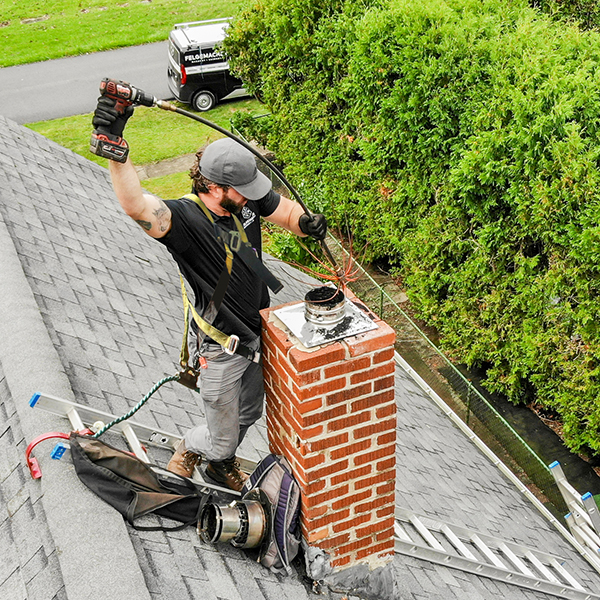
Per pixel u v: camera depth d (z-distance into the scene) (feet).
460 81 38.11
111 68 86.02
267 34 56.03
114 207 28.76
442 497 23.12
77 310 18.94
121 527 10.71
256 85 61.57
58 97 78.89
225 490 13.78
